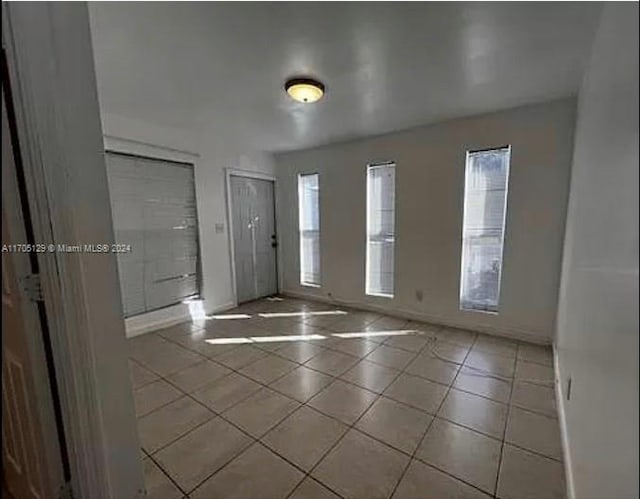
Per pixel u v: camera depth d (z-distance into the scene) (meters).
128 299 3.27
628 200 0.89
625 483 0.83
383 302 3.90
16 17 0.89
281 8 1.54
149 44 1.84
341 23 1.66
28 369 1.08
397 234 3.67
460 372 2.47
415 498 1.41
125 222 3.21
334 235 4.23
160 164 3.45
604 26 1.43
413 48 1.89
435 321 3.52
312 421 1.93
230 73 2.19
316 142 4.01
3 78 0.92
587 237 1.48
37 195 0.96
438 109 2.86
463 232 3.24
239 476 1.54
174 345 3.06
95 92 1.04
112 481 1.15
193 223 3.79
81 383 1.06
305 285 4.65
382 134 3.63
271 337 3.24
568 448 1.55
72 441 1.09
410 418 1.94
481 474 1.53
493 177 3.06
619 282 0.93
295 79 2.26
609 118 1.19
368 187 3.86
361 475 1.54
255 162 4.42
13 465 1.35
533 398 2.13
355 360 2.71
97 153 1.05
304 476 1.54
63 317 1.02
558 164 2.68
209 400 2.15
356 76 2.24
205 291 3.92
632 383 0.80
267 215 4.75
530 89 2.44
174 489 1.47
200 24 1.66
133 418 1.21
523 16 1.60
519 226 2.91
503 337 3.11
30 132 0.93
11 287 1.05
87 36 1.01
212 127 3.40
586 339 1.34
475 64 2.07
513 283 3.01
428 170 3.37
